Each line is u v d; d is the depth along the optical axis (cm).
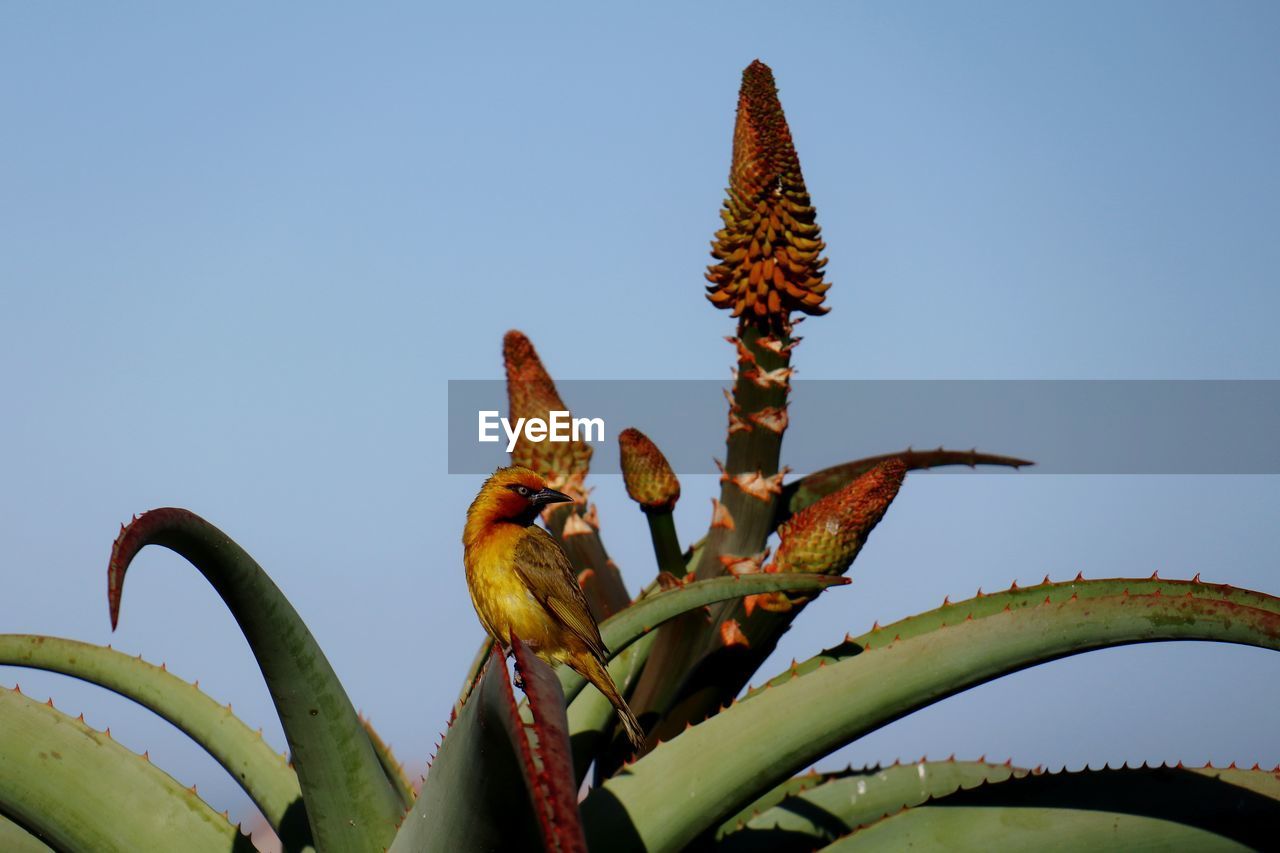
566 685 160
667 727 162
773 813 157
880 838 145
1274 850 144
